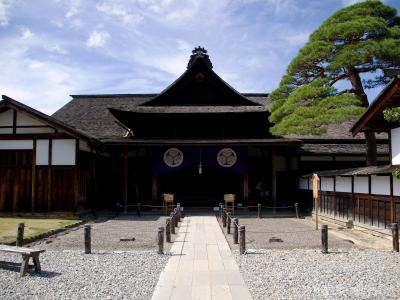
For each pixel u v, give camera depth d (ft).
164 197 71.77
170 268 29.32
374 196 45.88
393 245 35.53
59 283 25.38
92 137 67.41
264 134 83.56
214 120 82.79
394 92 38.04
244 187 77.10
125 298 22.39
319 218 64.90
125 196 72.74
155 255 34.04
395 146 44.88
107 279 26.27
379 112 43.04
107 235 45.83
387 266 29.81
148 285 24.90
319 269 28.84
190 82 84.89
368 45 53.21
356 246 38.27
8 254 34.27
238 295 22.89
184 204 85.25
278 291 23.58
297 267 29.45
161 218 65.05
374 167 47.11
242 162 76.95
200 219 63.72
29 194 64.28
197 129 83.76
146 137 80.28
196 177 87.51
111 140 73.51
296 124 56.49
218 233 47.52
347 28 55.52
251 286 24.63
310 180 73.00
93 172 73.51
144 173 82.89
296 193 82.02
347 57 53.88
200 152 76.84
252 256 33.53
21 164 64.90
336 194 58.70
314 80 59.11
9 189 64.69
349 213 53.67
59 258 32.83
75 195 63.46
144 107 81.66
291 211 76.64
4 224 52.90
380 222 44.50
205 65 82.69
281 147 84.48
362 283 25.25
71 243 40.34
